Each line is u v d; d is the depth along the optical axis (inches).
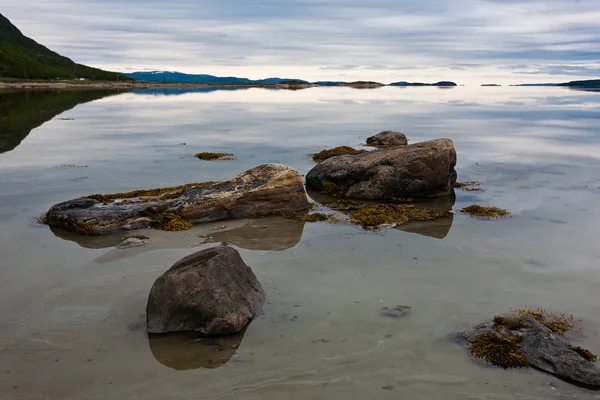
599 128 377.1
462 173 215.3
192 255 92.9
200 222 143.2
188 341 81.0
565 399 67.4
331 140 313.4
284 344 80.0
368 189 175.0
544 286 101.1
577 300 95.1
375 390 69.2
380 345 79.7
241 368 73.9
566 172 214.2
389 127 388.2
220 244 124.7
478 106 636.1
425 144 181.0
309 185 192.2
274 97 855.7
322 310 90.7
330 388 69.6
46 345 79.3
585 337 82.1
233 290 87.2
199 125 386.9
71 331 83.4
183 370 73.5
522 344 78.0
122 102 676.1
